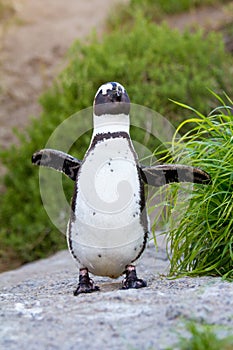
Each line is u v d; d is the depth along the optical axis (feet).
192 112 35.37
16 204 37.19
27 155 37.73
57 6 62.28
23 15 61.00
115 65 37.27
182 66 38.65
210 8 54.85
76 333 13.51
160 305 14.97
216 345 12.30
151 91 35.45
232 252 19.47
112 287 18.48
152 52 39.63
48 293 18.92
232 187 19.72
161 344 12.63
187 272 19.63
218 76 38.24
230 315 14.05
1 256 35.65
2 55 54.49
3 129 46.19
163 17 55.16
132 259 17.44
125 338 13.08
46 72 51.67
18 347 12.85
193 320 13.70
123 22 56.18
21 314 15.15
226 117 21.07
